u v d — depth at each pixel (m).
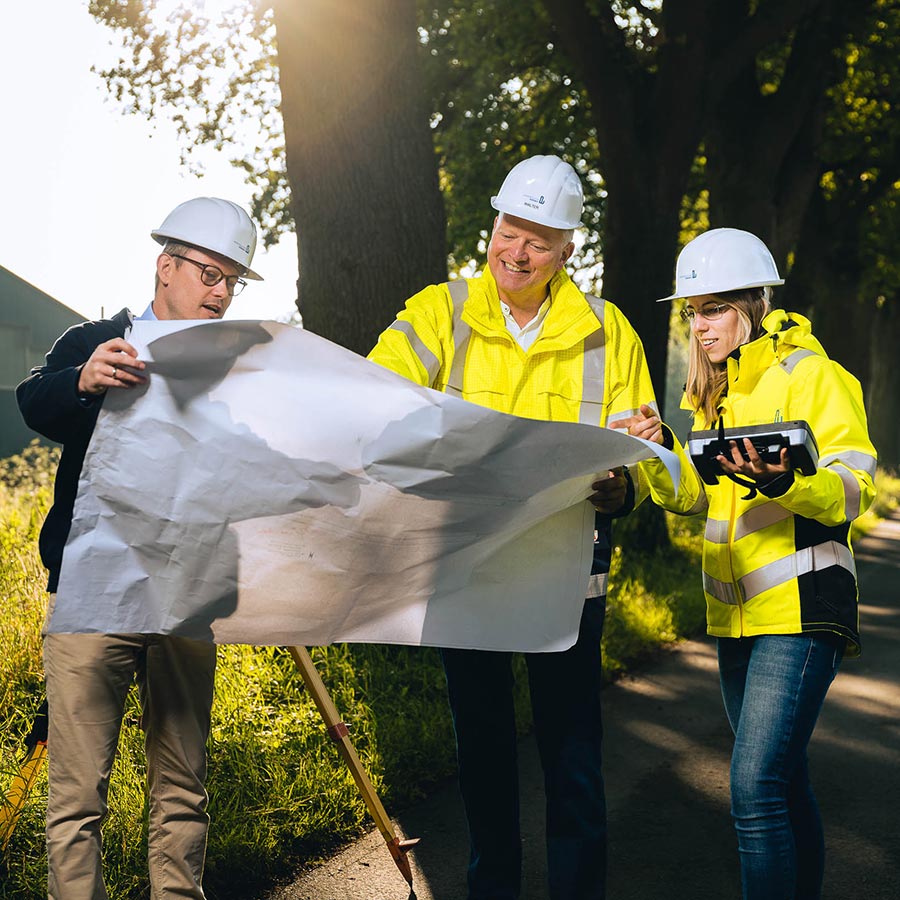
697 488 2.96
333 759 4.27
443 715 4.96
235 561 2.52
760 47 11.04
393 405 2.46
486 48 14.91
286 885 3.47
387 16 6.18
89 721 2.65
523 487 2.61
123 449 2.43
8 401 28.88
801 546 2.78
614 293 11.24
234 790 3.86
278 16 6.20
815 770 4.87
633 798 4.48
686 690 6.32
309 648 5.27
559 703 3.04
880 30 15.93
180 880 2.87
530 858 3.81
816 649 2.76
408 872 3.21
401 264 6.23
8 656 4.88
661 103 10.99
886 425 30.67
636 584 8.60
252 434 2.45
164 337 2.36
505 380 3.02
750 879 2.68
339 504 2.53
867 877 3.69
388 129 6.20
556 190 2.88
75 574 2.44
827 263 20.77
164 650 2.80
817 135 14.38
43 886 3.13
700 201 21.81
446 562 2.70
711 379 2.97
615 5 13.77
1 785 3.59
